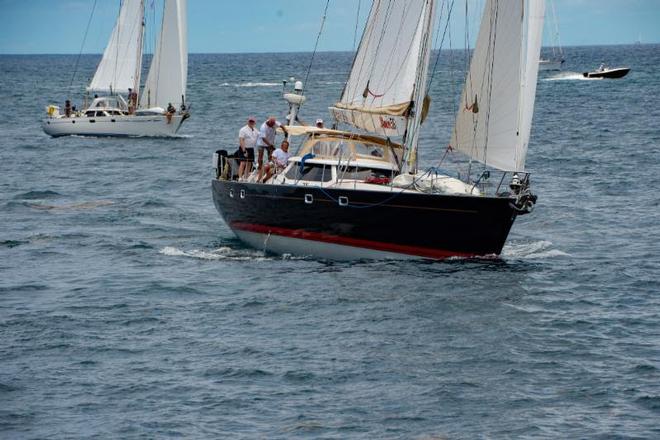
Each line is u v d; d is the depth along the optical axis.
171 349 44.47
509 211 56.09
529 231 71.38
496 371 41.69
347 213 58.81
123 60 166.00
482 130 55.72
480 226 57.00
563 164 112.62
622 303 51.75
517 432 35.78
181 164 117.69
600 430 35.88
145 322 48.59
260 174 65.44
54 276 58.19
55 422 36.75
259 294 53.25
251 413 37.41
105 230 72.81
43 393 39.38
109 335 46.53
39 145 144.12
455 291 53.06
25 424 36.59
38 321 48.72
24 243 67.75
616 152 124.19
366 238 59.28
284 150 64.81
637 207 81.56
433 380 40.66
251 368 41.94
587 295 53.19
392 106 60.31
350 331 46.78
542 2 53.06
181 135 159.00
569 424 36.47
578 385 40.09
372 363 42.56
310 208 60.19
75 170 112.69
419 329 47.09
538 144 136.75
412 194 56.69
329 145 63.25
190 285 55.50
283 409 37.78
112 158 125.56
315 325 47.72
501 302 51.41
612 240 67.88
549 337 46.06
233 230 68.31
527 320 48.53
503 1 53.88
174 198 89.50
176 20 156.50
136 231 72.38
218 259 62.41
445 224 57.25
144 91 160.38
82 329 47.47
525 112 53.91
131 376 41.16
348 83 65.06
